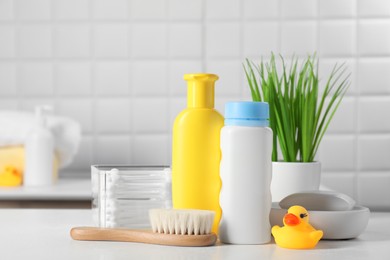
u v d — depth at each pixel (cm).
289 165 108
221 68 245
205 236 82
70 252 79
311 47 243
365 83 243
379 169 244
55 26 246
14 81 246
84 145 246
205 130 88
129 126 246
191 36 245
